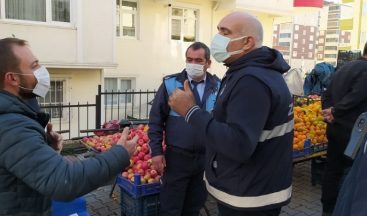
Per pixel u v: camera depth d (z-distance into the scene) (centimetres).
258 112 190
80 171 152
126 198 355
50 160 149
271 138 205
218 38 216
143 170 354
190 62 312
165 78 326
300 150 473
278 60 210
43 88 175
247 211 208
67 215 232
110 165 161
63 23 881
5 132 148
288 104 209
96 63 922
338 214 159
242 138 186
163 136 336
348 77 364
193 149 309
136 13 1160
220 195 218
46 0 856
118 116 1073
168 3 1169
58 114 917
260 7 1331
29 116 165
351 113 358
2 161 149
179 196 318
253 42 212
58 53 870
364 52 367
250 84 193
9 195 155
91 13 904
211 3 1289
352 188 153
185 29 1267
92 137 493
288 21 1623
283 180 213
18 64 164
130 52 1147
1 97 156
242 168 207
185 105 210
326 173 390
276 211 219
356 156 157
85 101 948
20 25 820
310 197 502
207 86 321
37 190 150
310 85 947
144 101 1190
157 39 1195
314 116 548
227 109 201
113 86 1141
